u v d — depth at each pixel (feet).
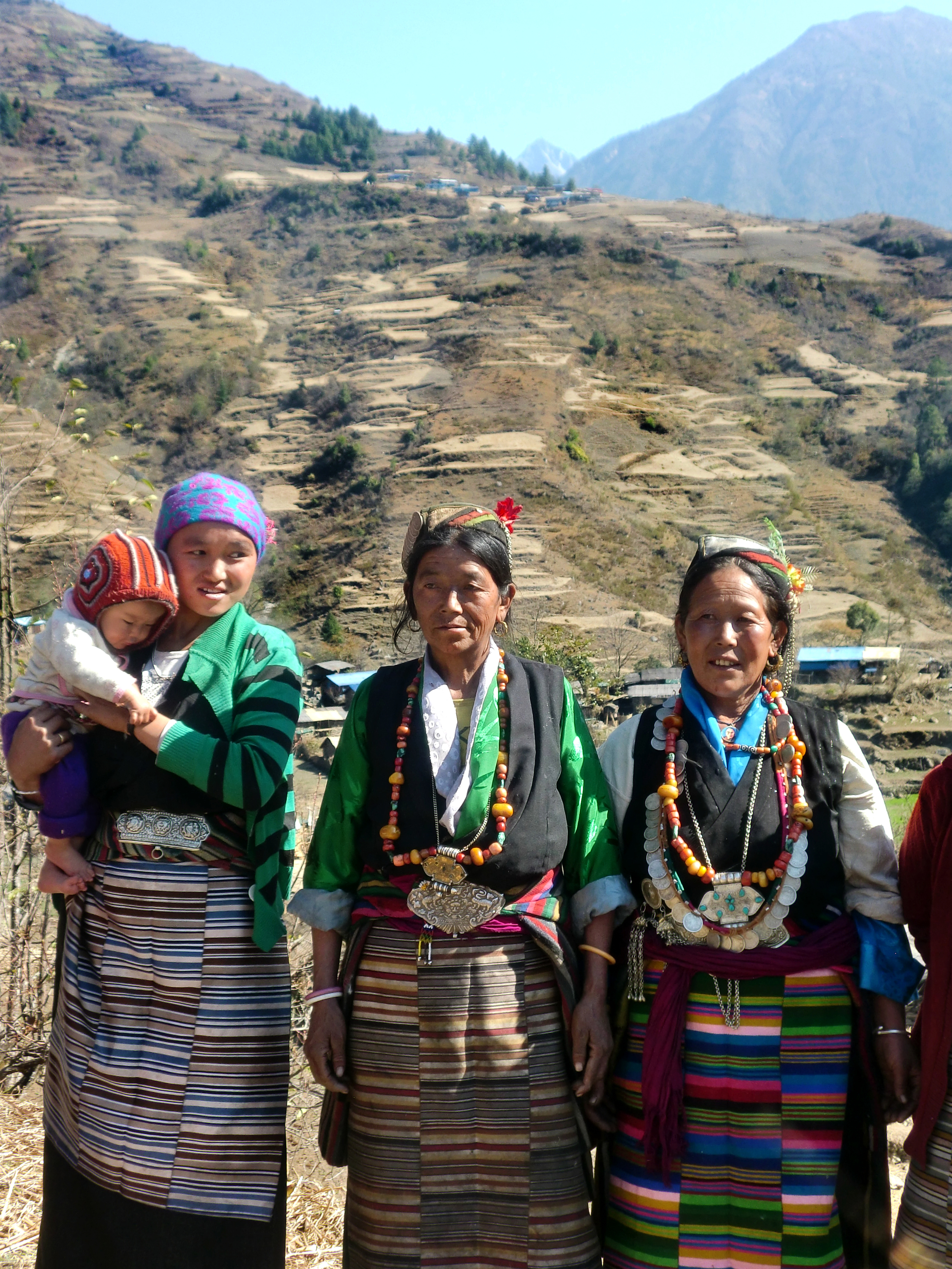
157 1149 7.51
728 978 7.45
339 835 8.15
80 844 7.97
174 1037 7.61
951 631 242.17
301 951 14.26
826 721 8.04
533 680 8.10
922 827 7.73
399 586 247.50
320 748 45.24
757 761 7.76
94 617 7.54
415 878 7.61
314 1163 11.98
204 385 410.93
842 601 252.83
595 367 410.31
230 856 7.76
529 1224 7.32
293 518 318.04
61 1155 7.95
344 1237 7.82
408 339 432.66
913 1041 7.88
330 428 374.84
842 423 375.66
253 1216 7.57
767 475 335.47
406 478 313.94
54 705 7.73
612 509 293.02
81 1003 7.88
